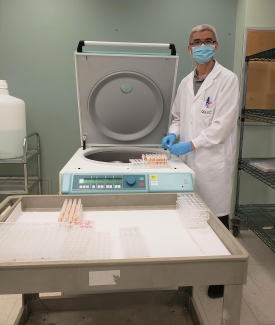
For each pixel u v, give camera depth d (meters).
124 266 0.88
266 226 2.65
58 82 2.56
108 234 1.14
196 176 1.95
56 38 2.48
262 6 2.44
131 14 2.48
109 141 2.17
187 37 2.55
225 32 2.59
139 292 1.55
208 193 1.94
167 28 2.53
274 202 2.89
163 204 1.45
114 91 1.98
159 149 2.14
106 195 1.41
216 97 1.87
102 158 2.15
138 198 1.43
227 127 1.80
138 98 2.01
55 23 2.46
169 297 1.57
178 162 1.81
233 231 2.77
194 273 0.90
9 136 2.28
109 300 1.54
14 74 2.53
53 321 1.46
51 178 2.75
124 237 1.12
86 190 1.48
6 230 1.13
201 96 1.89
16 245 1.02
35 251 0.98
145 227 1.24
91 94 1.95
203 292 2.05
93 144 2.16
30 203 1.38
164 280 0.90
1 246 1.02
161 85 1.96
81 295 1.53
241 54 2.53
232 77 1.82
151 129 2.12
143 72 1.89
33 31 2.46
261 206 2.87
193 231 1.21
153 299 1.57
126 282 0.89
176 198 1.45
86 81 1.90
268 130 2.77
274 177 2.29
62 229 1.15
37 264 0.85
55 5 2.43
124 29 2.50
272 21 2.48
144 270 0.89
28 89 2.57
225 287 0.95
